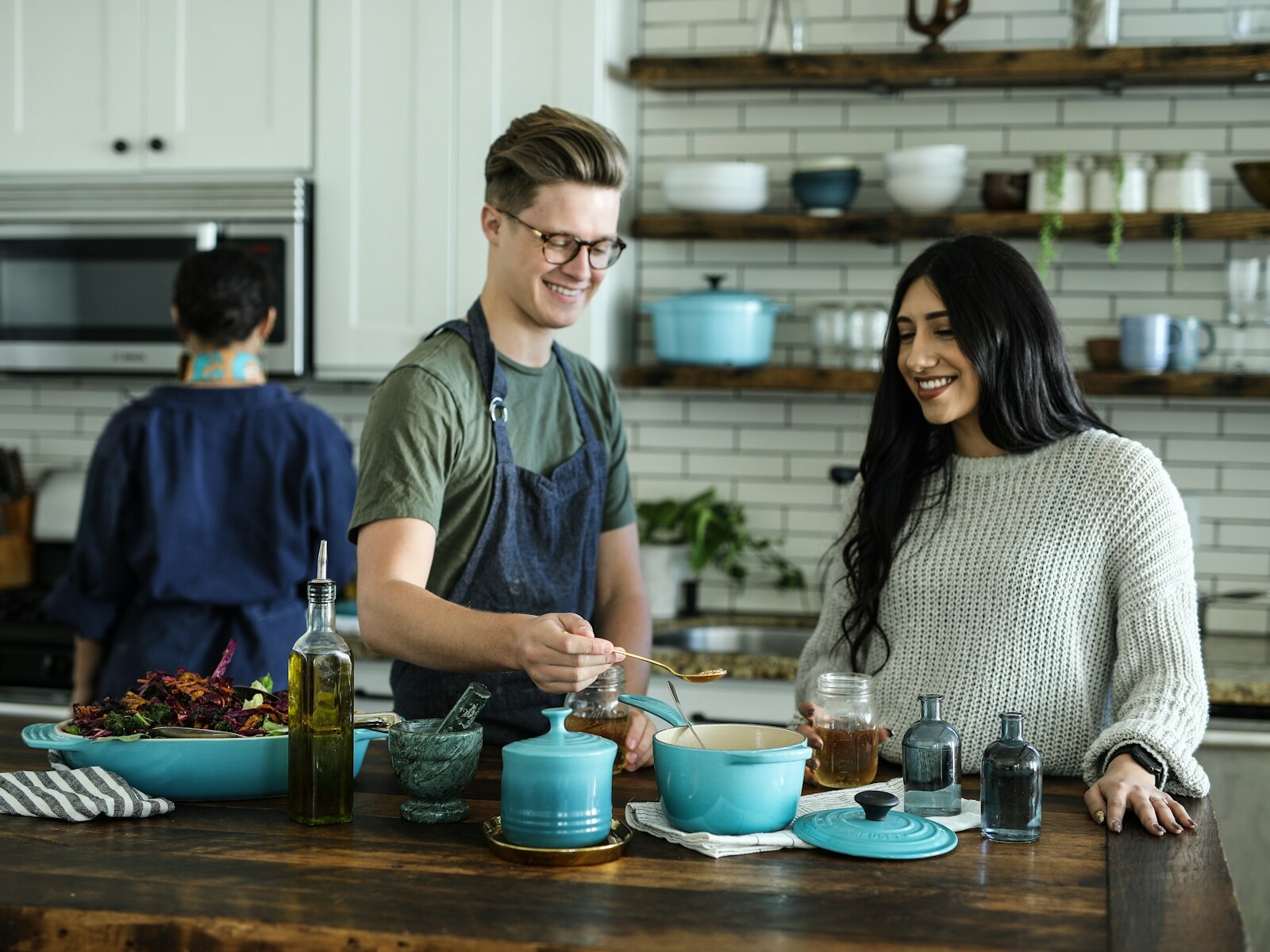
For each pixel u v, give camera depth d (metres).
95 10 3.63
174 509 2.71
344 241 3.50
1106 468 1.94
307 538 2.78
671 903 1.30
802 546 3.74
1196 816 1.63
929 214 3.38
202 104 3.58
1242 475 3.50
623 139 3.59
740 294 3.45
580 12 3.32
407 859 1.43
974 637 1.97
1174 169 3.28
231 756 1.65
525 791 1.43
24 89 3.68
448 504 2.04
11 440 4.19
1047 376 2.01
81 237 3.64
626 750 1.84
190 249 3.56
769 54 3.42
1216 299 3.50
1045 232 3.27
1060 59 3.28
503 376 2.06
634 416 3.82
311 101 3.50
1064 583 1.93
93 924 1.27
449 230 3.44
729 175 3.44
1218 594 3.21
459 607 1.72
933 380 2.00
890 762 2.01
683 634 3.55
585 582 2.19
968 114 3.59
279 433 2.75
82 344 3.67
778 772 1.50
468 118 3.40
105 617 2.81
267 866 1.41
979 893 1.34
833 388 3.39
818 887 1.36
